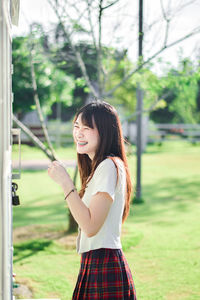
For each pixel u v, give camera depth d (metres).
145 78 5.70
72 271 4.33
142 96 7.96
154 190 9.70
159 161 15.55
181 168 13.67
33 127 19.88
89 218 1.92
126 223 6.46
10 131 2.31
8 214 1.96
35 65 6.79
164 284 3.93
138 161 8.16
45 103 16.64
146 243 5.30
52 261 4.64
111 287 2.00
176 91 6.59
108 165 2.01
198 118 25.22
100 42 5.41
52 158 5.45
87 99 24.47
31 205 8.00
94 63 6.73
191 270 4.30
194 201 8.35
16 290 3.76
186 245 5.20
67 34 5.55
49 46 6.28
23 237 5.58
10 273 2.25
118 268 2.04
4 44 1.51
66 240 5.42
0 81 1.40
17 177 2.64
